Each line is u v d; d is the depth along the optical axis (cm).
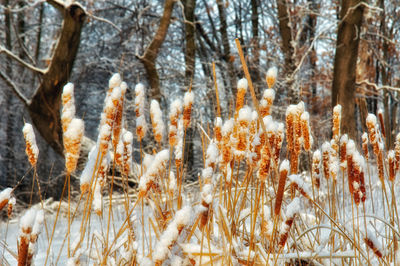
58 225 365
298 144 141
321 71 1488
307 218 190
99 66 1587
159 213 139
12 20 1320
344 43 1016
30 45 1892
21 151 1650
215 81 132
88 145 909
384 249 144
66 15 985
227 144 126
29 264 103
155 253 101
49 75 1020
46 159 1322
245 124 114
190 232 125
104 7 1653
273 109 937
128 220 133
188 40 1509
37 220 105
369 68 1524
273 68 118
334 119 157
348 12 1009
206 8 1739
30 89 1609
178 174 137
